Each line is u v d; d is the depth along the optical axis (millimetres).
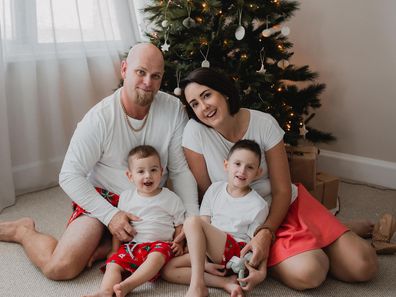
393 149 2557
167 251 1592
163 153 1798
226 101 1640
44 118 2500
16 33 2285
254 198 1620
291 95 2365
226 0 2109
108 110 1721
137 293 1558
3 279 1651
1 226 1894
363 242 1576
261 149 1719
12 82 2336
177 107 1829
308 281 1471
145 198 1700
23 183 2463
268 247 1546
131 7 2695
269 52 2207
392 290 1564
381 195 2457
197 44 2025
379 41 2461
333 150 2801
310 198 1743
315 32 2697
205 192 1827
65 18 2447
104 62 2648
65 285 1608
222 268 1561
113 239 1720
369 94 2570
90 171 1817
